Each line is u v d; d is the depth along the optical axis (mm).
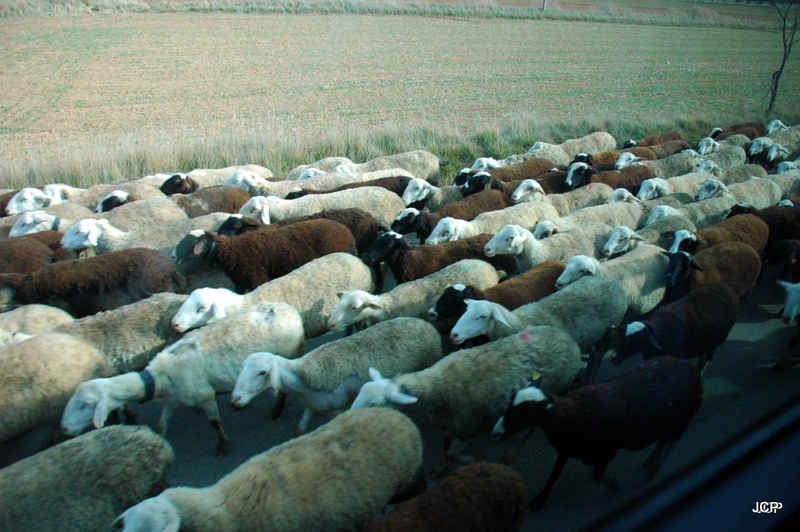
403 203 11828
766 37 48188
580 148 16828
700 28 52062
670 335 6480
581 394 5414
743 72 35281
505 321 6598
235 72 32875
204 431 6605
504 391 5797
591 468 5879
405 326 6555
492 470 4461
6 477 4418
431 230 10375
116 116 23188
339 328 7266
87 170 15031
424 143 18359
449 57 39250
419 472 5008
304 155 17000
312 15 51188
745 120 23094
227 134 18750
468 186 12031
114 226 10312
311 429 6535
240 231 9703
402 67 35875
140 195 12148
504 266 9430
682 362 5613
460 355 6039
